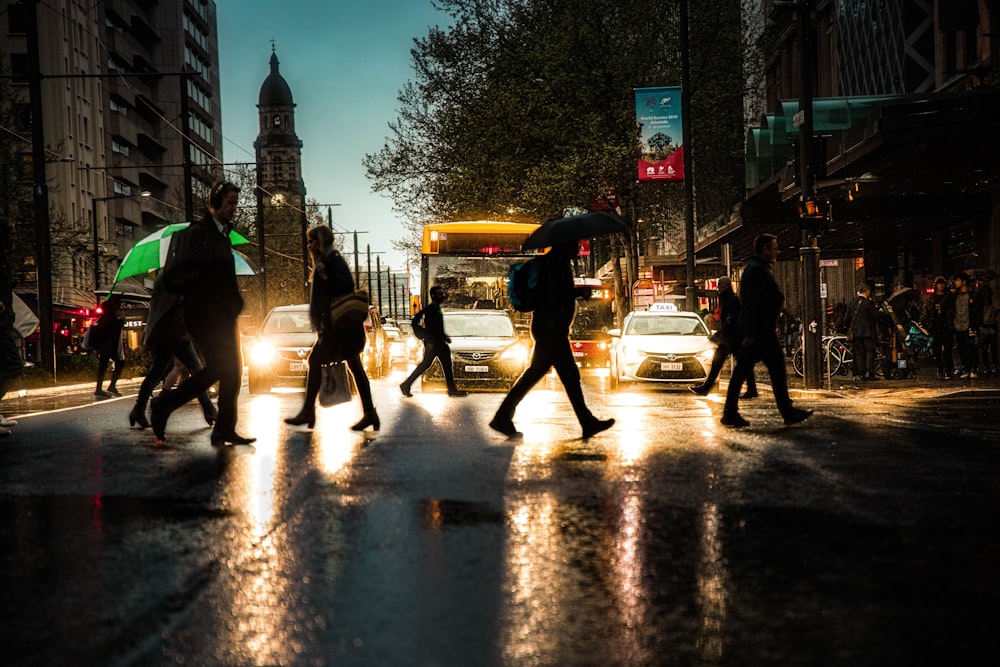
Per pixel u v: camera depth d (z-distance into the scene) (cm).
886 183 2338
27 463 926
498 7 4369
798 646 409
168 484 795
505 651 401
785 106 2894
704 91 4216
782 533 615
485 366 2270
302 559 551
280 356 2256
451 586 497
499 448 1029
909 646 410
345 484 796
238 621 439
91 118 7438
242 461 930
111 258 7644
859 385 2092
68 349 5353
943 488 768
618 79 4041
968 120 1875
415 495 746
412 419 1390
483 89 4328
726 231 3406
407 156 4772
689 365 2127
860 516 664
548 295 1109
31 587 493
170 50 10088
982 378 2166
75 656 394
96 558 551
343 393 1216
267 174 18862
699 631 428
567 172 3962
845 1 3931
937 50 3086
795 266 5262
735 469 865
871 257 3916
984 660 393
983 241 2783
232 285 1038
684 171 3130
